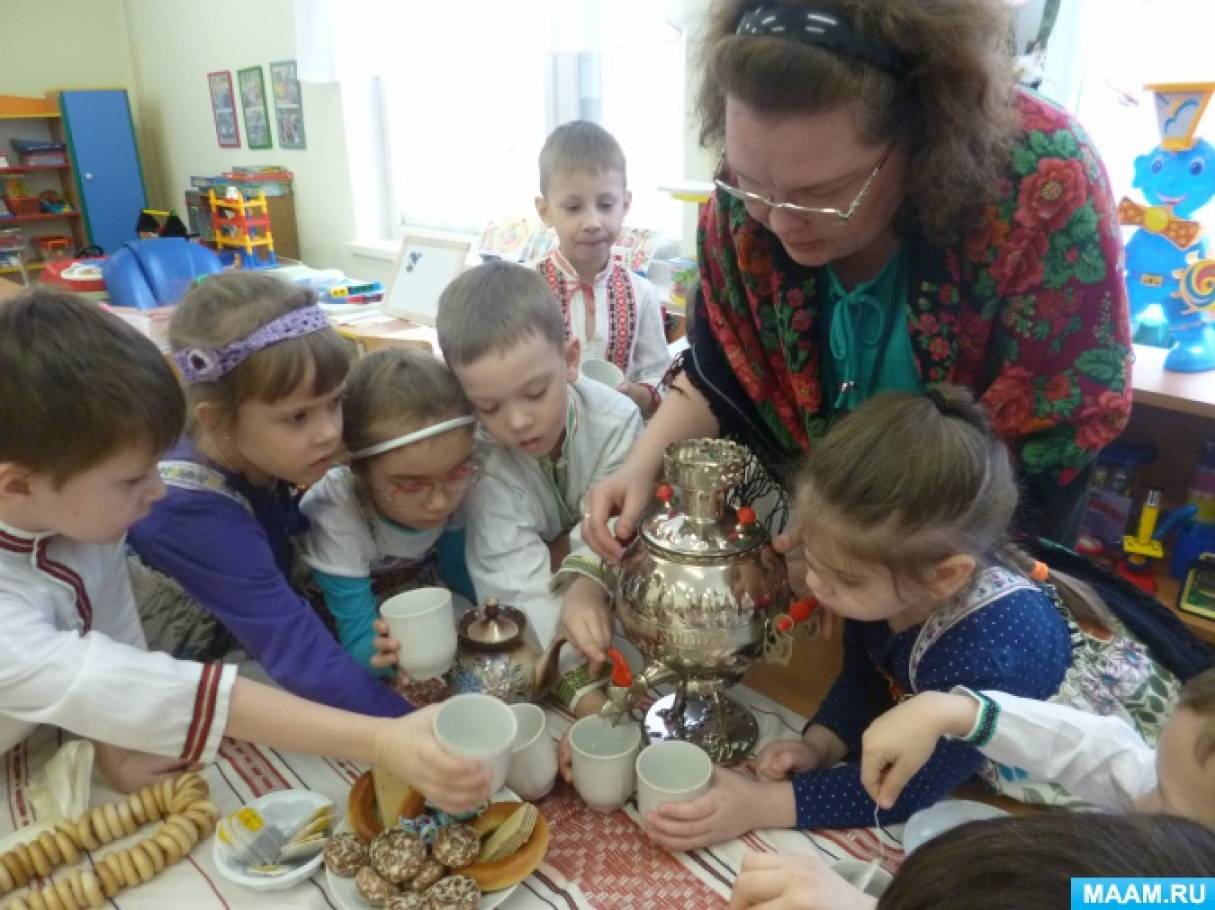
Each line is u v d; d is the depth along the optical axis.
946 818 0.72
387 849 0.67
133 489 0.75
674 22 1.87
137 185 4.59
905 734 0.66
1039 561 0.88
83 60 4.73
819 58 0.66
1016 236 0.80
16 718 0.76
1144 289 1.36
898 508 0.66
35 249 4.48
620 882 0.70
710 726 0.85
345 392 0.97
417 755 0.69
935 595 0.72
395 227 3.56
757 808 0.74
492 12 2.48
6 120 4.40
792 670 0.97
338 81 3.26
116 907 0.68
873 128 0.69
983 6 0.68
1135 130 1.57
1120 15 1.54
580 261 1.87
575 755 0.75
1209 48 1.46
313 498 1.04
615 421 1.18
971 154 0.73
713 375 1.05
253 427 0.87
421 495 0.99
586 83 2.63
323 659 0.87
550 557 1.14
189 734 0.75
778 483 1.04
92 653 0.74
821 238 0.78
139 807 0.75
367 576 1.03
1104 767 0.68
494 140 3.03
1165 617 0.91
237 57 3.91
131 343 0.72
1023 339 0.84
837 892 0.57
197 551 0.87
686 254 2.32
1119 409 0.85
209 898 0.69
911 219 0.83
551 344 1.01
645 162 2.53
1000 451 0.72
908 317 0.88
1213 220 1.48
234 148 4.21
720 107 0.84
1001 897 0.31
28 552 0.78
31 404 0.67
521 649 0.90
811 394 0.99
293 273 3.03
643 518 0.84
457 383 1.00
